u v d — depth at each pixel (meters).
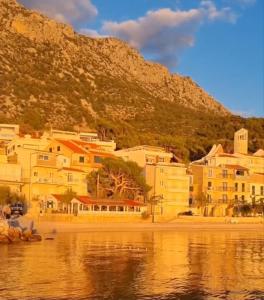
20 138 145.50
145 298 34.88
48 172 121.88
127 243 75.00
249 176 160.12
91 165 132.75
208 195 150.00
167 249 67.69
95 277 42.50
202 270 48.16
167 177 139.88
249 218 138.00
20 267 47.34
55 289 37.03
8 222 76.56
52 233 90.00
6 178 117.00
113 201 118.38
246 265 52.44
